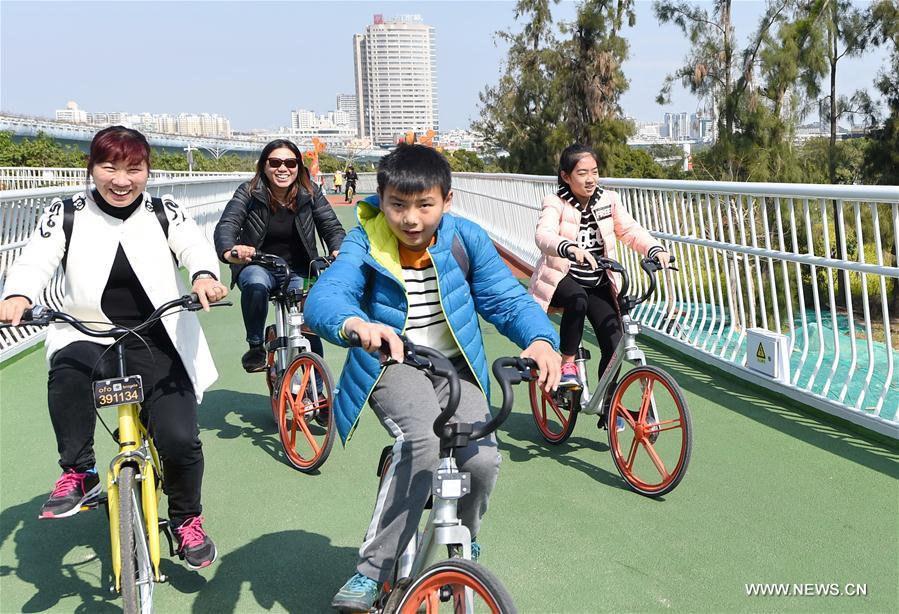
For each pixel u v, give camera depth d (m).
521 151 37.09
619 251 7.78
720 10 22.11
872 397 5.38
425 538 2.21
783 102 20.89
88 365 2.83
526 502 3.79
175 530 2.97
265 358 4.75
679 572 3.11
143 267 2.89
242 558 3.27
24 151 31.16
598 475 4.14
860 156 20.38
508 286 2.45
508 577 3.08
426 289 2.41
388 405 2.35
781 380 5.32
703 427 4.81
